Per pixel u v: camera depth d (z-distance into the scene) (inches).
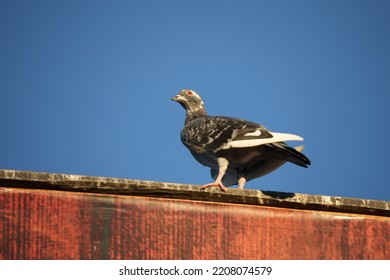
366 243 436.1
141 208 410.3
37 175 405.7
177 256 405.7
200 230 414.6
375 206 444.8
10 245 388.5
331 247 430.3
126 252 399.9
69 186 408.5
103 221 402.9
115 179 414.0
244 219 423.2
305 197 439.2
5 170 403.5
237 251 415.2
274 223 427.2
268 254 419.5
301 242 426.9
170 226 410.6
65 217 400.2
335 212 443.2
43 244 392.2
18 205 396.8
